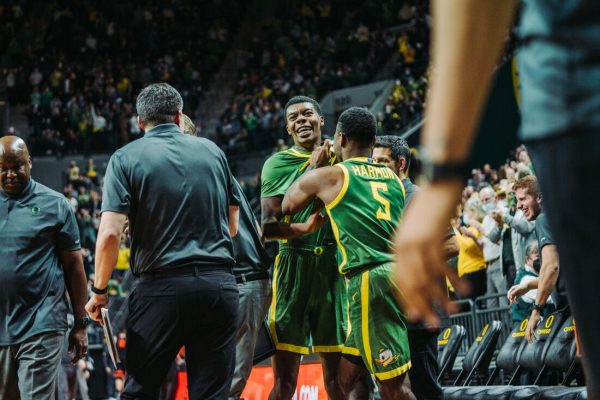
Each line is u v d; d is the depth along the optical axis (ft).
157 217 11.53
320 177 13.14
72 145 73.67
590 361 3.25
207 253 11.62
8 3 90.74
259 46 85.81
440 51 2.99
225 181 12.44
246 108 73.31
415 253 2.93
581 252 3.12
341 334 15.25
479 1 2.91
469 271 28.22
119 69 83.41
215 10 92.89
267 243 38.45
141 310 11.50
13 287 13.61
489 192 28.12
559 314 17.34
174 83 83.76
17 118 79.56
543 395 15.71
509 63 49.85
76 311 14.57
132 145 11.92
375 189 13.23
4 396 13.74
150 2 92.94
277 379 15.55
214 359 11.59
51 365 13.66
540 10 3.23
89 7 90.27
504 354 19.76
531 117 3.25
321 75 75.87
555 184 3.15
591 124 3.04
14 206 13.97
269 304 15.84
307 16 85.56
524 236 22.62
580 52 3.10
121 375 38.24
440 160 2.99
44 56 83.87
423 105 59.72
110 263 11.46
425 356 14.90
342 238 13.17
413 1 77.71
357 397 14.87
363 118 13.65
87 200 63.10
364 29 77.10
